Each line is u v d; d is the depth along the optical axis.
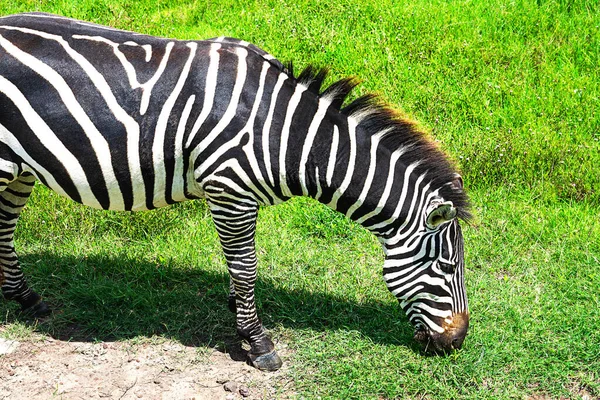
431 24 7.04
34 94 3.37
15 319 4.09
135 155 3.44
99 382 3.66
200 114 3.40
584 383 3.72
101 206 3.64
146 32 6.95
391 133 3.56
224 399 3.57
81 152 3.43
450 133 5.80
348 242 4.89
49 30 3.46
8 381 3.65
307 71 3.51
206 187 3.51
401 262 3.65
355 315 4.18
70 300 4.27
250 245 3.65
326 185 3.57
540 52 6.72
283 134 3.46
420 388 3.64
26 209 4.95
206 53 3.46
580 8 7.29
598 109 6.07
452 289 3.66
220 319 4.14
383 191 3.57
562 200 5.33
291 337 4.01
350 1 7.36
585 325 4.04
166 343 3.96
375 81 6.30
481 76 6.42
